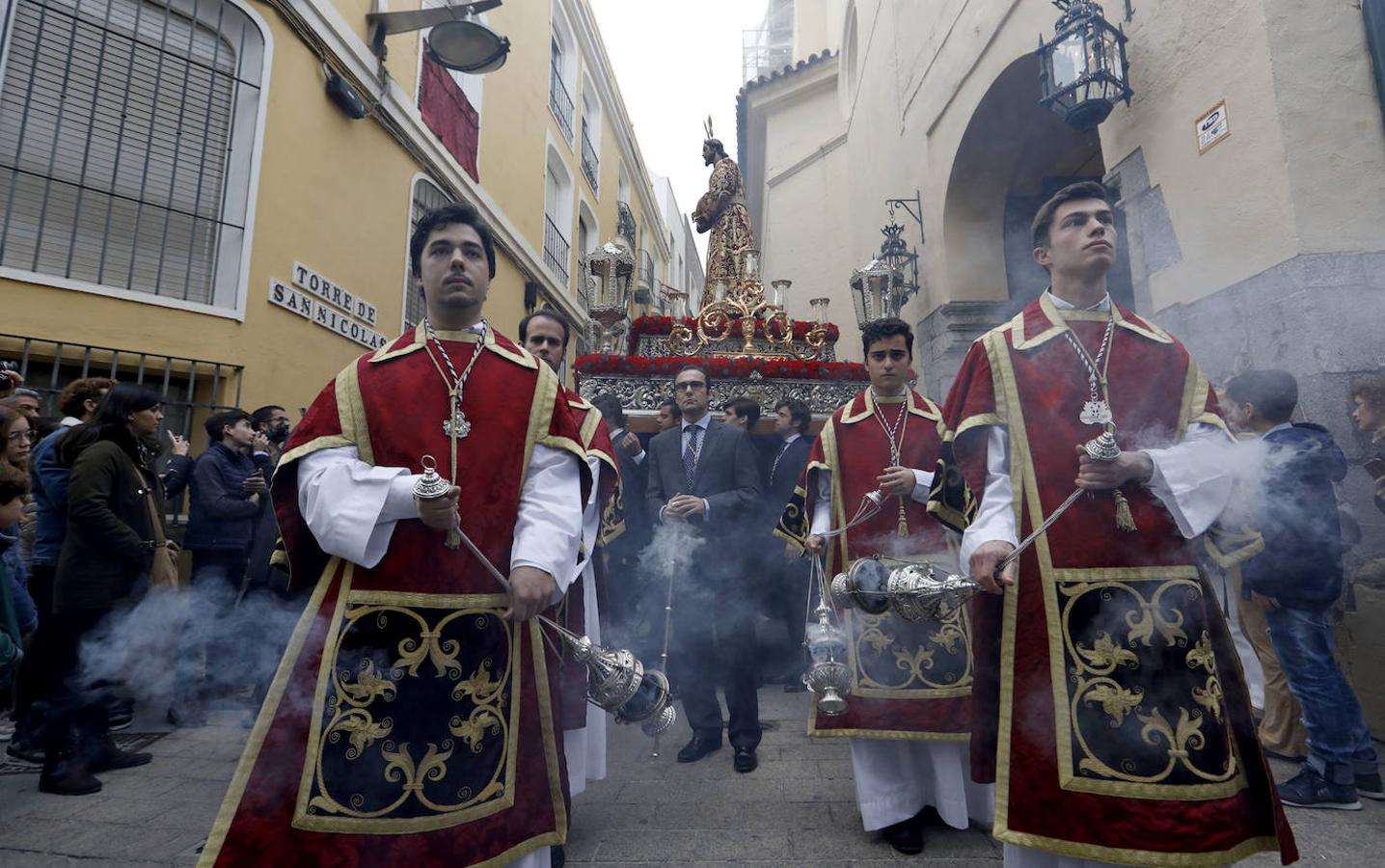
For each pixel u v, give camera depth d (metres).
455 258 1.78
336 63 6.98
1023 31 5.52
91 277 5.16
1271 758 3.19
